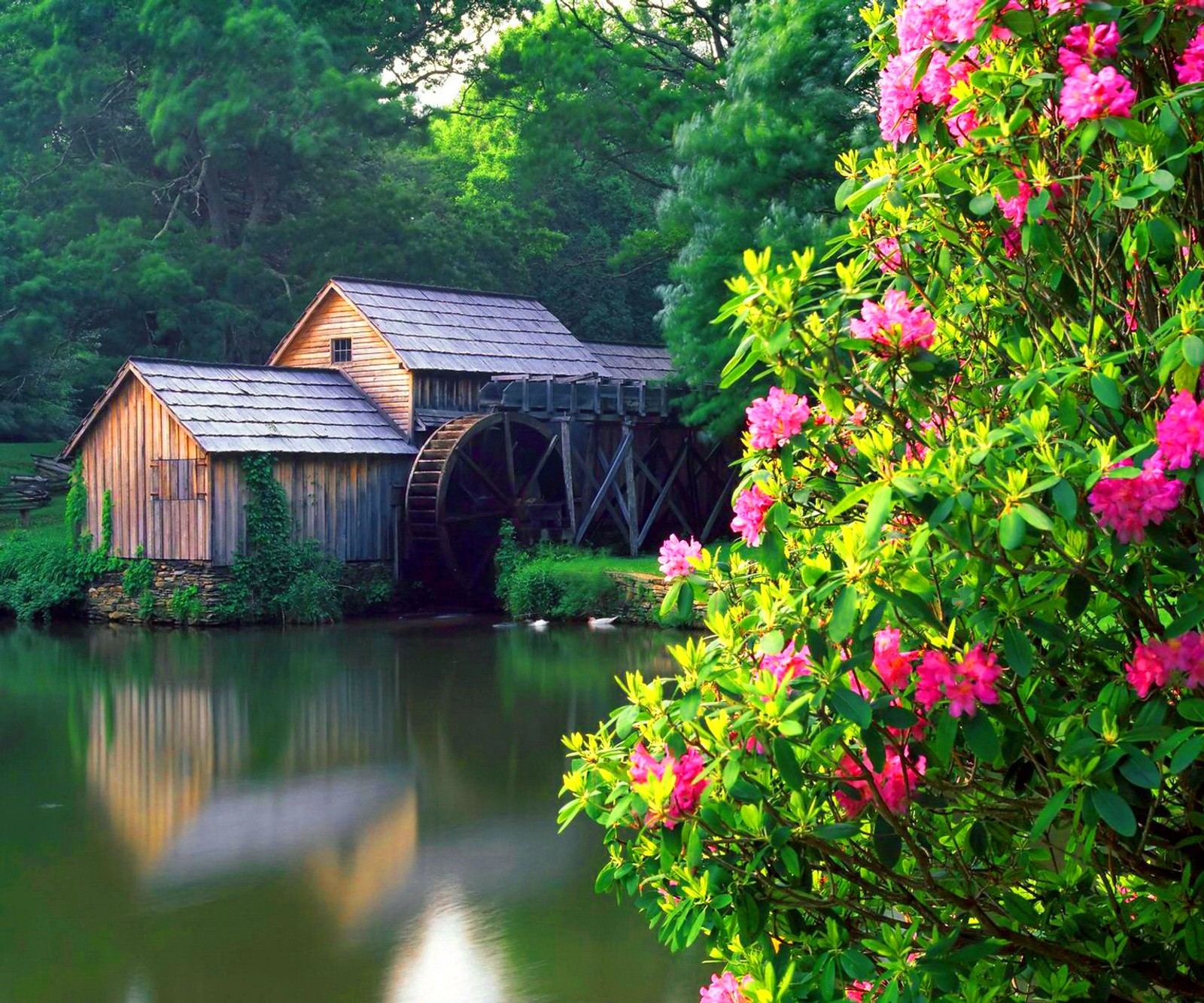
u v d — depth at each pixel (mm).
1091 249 3127
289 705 16359
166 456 25875
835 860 3162
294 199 45312
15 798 12016
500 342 30875
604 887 3395
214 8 39156
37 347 37688
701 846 2939
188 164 44000
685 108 36562
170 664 20047
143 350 41656
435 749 13727
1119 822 2617
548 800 11672
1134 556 2857
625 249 43625
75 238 41031
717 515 32312
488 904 8875
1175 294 2822
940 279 3455
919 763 3094
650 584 23844
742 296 3123
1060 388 2891
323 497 26594
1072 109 2812
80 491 27484
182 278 37656
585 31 40531
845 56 23438
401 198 42031
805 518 3225
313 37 40250
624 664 18984
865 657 2768
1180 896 2934
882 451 2961
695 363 25734
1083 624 3207
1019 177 3045
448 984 7379
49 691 17688
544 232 45031
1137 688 2803
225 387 26578
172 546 25797
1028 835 3088
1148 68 3104
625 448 28844
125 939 8258
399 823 10969
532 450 29922
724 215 24281
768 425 3117
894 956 3016
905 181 3219
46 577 27438
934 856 3307
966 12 2955
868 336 3146
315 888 9281
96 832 10828
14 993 7352
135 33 40094
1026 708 2977
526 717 15203
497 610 27438
